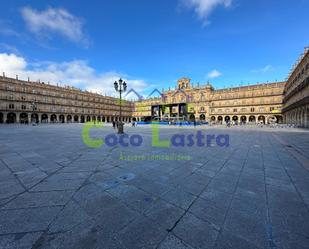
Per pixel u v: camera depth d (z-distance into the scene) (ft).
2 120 184.85
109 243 6.87
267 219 8.46
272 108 191.72
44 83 219.20
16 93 193.16
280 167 17.31
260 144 32.65
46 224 8.00
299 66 112.98
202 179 13.94
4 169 16.35
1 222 8.09
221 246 6.72
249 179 13.94
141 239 7.11
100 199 10.46
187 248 6.62
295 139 40.73
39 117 211.41
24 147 28.37
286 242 6.93
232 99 219.61
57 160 19.86
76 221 8.26
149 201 10.27
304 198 10.68
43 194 11.06
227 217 8.63
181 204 9.93
